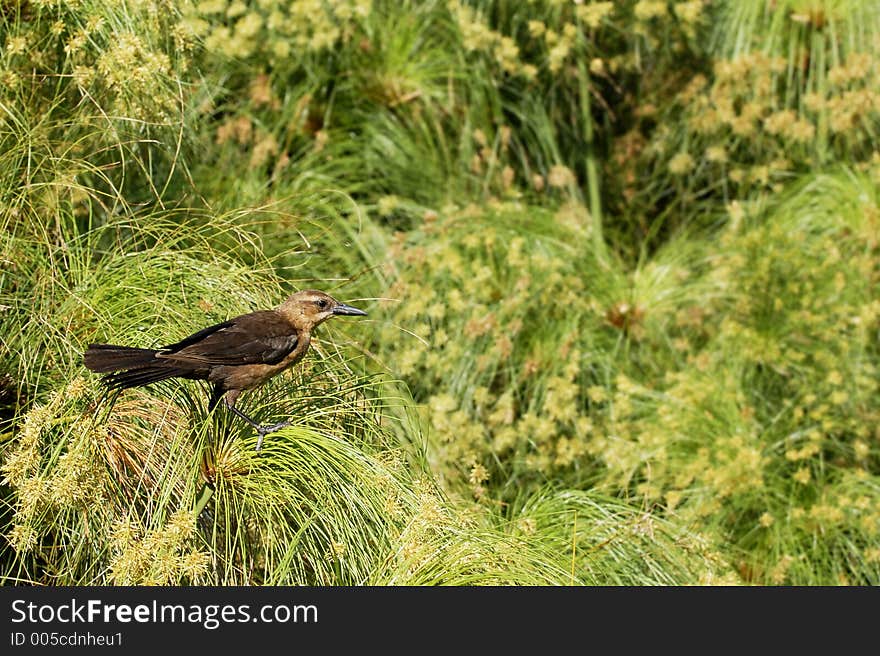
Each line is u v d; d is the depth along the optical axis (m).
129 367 7.51
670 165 13.70
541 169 13.52
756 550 10.95
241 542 7.94
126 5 9.66
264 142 11.89
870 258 12.59
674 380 12.01
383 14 13.14
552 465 11.17
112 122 9.54
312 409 8.66
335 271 11.33
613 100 14.26
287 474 8.04
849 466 12.03
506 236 12.17
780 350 12.31
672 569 9.78
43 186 9.00
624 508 10.34
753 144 13.87
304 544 8.16
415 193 12.78
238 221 10.41
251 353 7.93
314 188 11.93
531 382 11.65
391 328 11.17
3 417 8.42
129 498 8.03
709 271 13.11
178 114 10.29
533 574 8.44
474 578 8.20
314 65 12.73
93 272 8.73
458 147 13.13
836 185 13.27
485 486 10.95
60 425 7.94
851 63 13.33
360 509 8.15
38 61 9.58
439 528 8.38
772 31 13.70
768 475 11.35
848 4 13.60
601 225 13.69
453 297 11.36
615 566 9.62
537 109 13.55
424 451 9.77
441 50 13.23
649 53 14.03
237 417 8.26
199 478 8.03
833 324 12.40
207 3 11.81
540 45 13.54
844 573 10.87
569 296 11.86
